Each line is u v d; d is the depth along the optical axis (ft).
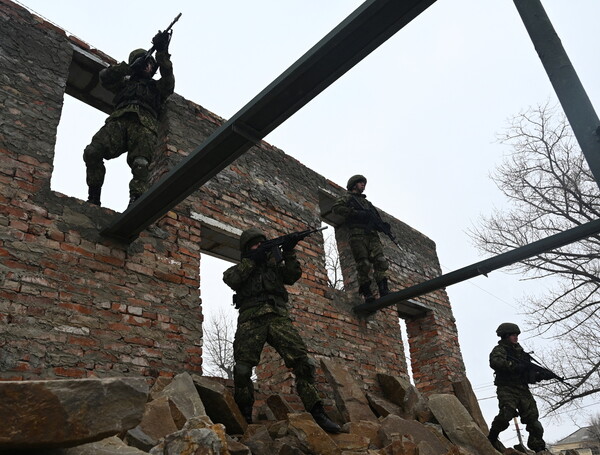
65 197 15.05
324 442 11.69
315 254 23.25
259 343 14.19
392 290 26.99
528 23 10.69
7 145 14.57
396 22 10.44
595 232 16.21
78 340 13.48
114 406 6.25
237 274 14.44
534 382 21.54
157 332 15.26
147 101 17.12
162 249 16.75
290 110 12.18
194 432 7.98
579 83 9.96
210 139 12.46
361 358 22.34
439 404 19.88
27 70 16.10
